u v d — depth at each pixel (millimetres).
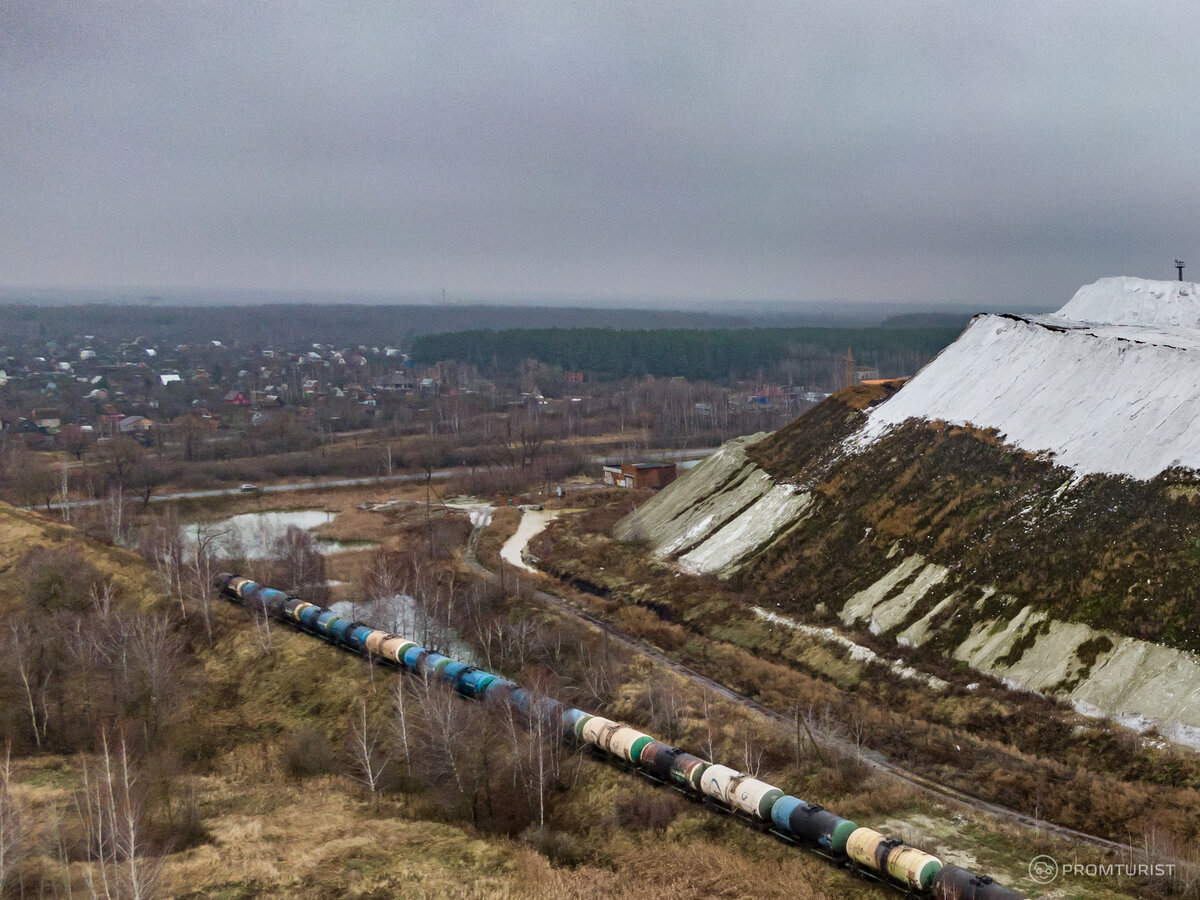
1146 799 52125
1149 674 60312
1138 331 100250
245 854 54188
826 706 68062
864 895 47000
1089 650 64188
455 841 56094
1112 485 75188
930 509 87438
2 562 104250
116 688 75312
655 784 60500
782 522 101438
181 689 77875
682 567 102562
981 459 89438
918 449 97250
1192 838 48406
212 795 63344
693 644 84562
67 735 71562
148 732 72500
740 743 63469
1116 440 79250
